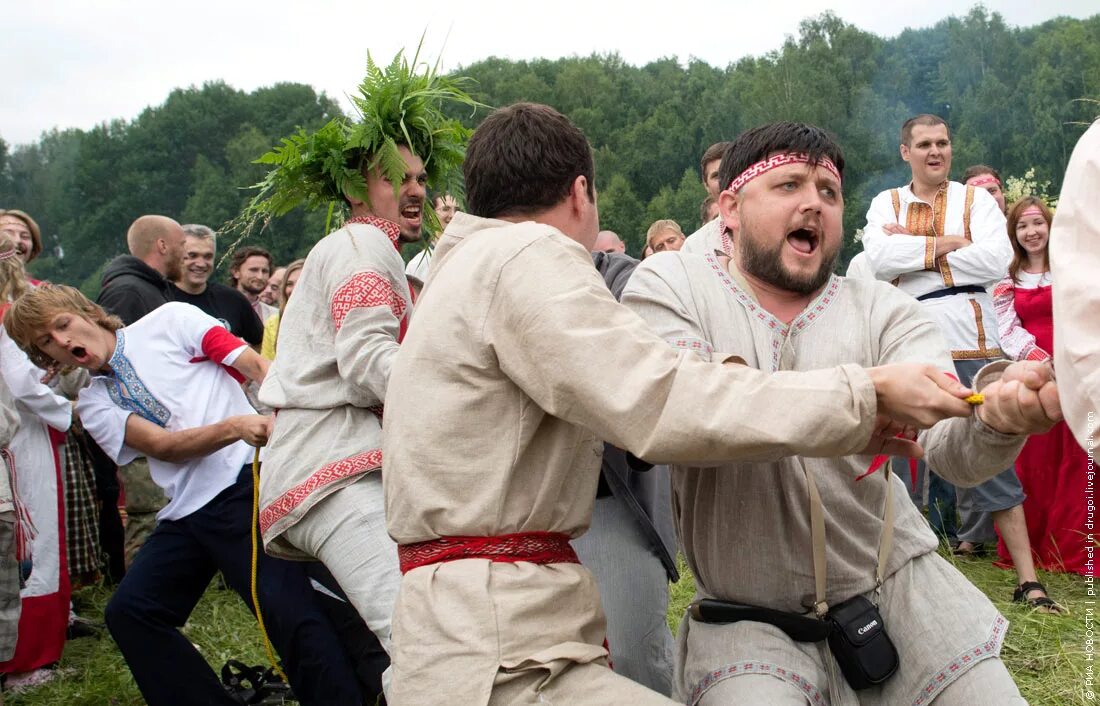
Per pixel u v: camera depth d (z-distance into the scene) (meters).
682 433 1.79
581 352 1.85
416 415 2.00
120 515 6.24
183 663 3.67
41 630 4.60
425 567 1.98
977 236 5.41
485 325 1.96
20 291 4.52
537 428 1.98
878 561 2.30
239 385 3.95
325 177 3.56
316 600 3.59
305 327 3.23
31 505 4.59
